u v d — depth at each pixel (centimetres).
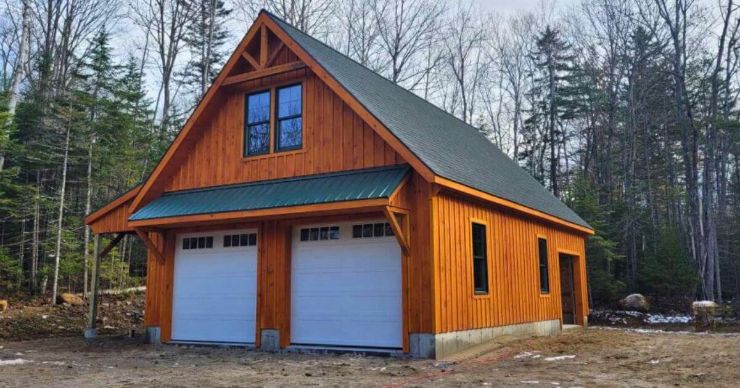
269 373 880
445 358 1012
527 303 1446
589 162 3509
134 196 1360
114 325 1714
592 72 3362
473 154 1529
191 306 1316
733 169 3506
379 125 1049
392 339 1071
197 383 793
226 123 1320
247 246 1266
